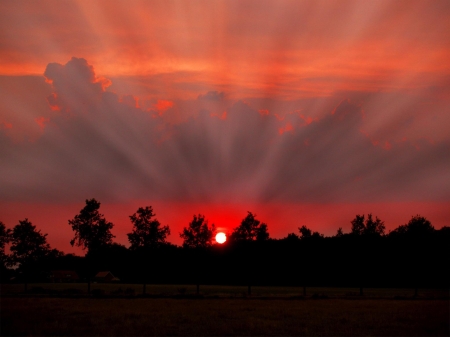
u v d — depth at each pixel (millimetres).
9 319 32406
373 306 46062
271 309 42406
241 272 74812
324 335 27000
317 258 80500
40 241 75750
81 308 41562
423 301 53906
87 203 71812
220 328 29125
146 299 55531
